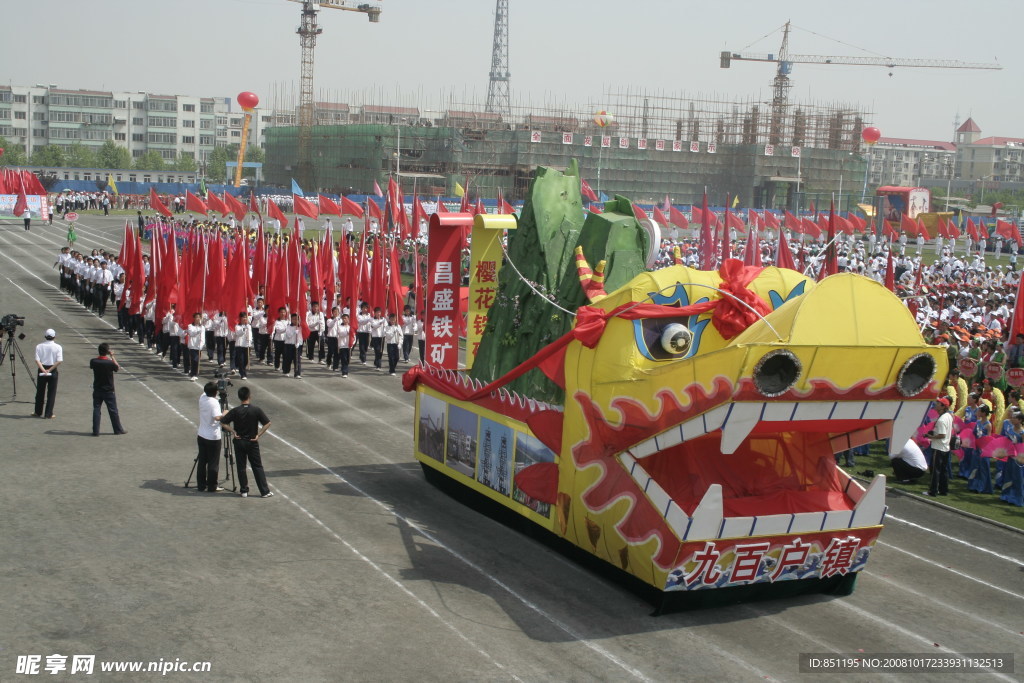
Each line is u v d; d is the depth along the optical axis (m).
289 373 30.66
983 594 14.63
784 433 13.97
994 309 37.47
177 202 101.75
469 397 17.44
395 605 13.20
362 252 35.50
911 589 14.75
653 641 12.42
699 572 12.75
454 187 110.19
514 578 14.41
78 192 113.25
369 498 18.12
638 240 15.53
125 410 24.45
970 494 20.05
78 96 176.38
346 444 22.20
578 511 14.28
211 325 30.55
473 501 17.80
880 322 11.91
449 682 11.04
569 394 14.43
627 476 13.30
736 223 67.19
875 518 13.58
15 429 22.03
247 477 18.80
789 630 13.02
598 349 13.80
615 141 116.56
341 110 154.75
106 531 15.55
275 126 151.00
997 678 11.77
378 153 119.44
